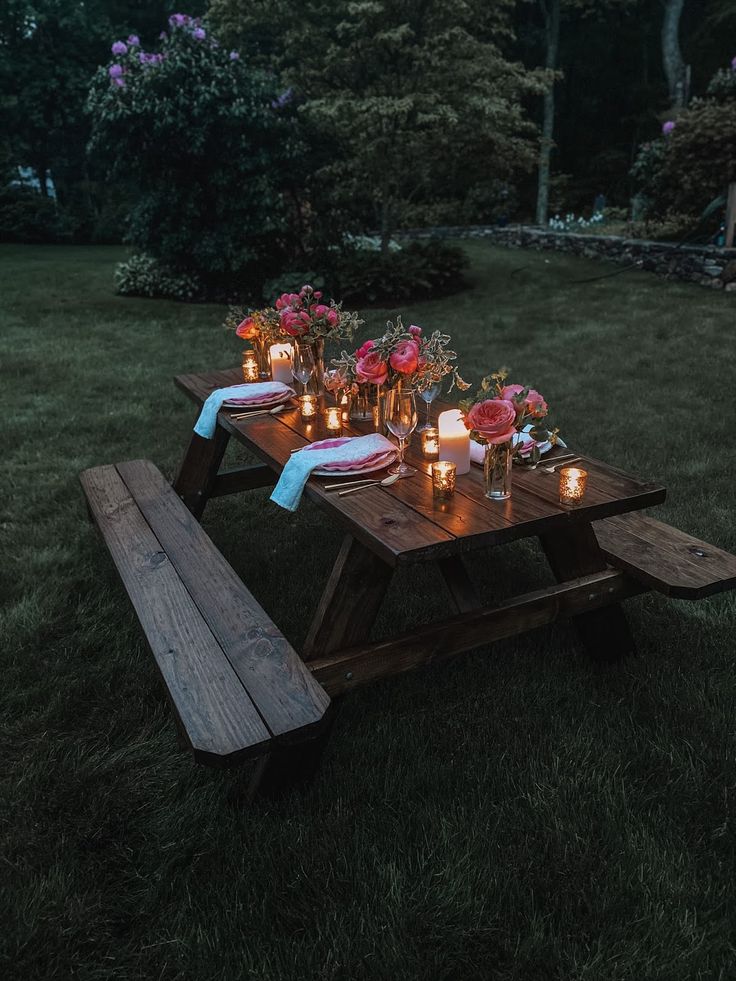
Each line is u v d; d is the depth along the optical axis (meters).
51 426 5.88
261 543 3.85
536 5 26.27
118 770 2.31
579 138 28.06
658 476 4.56
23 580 3.43
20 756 2.39
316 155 11.99
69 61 25.28
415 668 2.39
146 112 10.62
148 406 6.49
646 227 13.97
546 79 13.12
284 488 2.52
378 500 2.32
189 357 8.42
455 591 2.58
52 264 16.94
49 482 4.69
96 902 1.86
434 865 1.95
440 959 1.71
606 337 8.72
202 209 11.87
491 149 13.43
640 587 2.70
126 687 2.70
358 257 12.43
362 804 2.17
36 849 2.03
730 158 11.20
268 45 17.95
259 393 3.45
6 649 2.91
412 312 11.09
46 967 1.72
